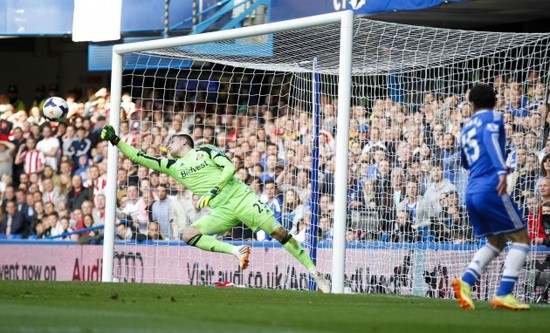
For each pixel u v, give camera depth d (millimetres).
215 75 41125
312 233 31828
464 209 31469
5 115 46438
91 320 15461
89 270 39812
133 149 28984
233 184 28250
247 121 38688
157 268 36750
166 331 13805
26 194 44031
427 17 36594
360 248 32219
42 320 15391
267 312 17875
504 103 31969
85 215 41719
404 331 14852
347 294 25266
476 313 19016
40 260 41562
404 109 34031
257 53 31531
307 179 35656
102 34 43688
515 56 34719
